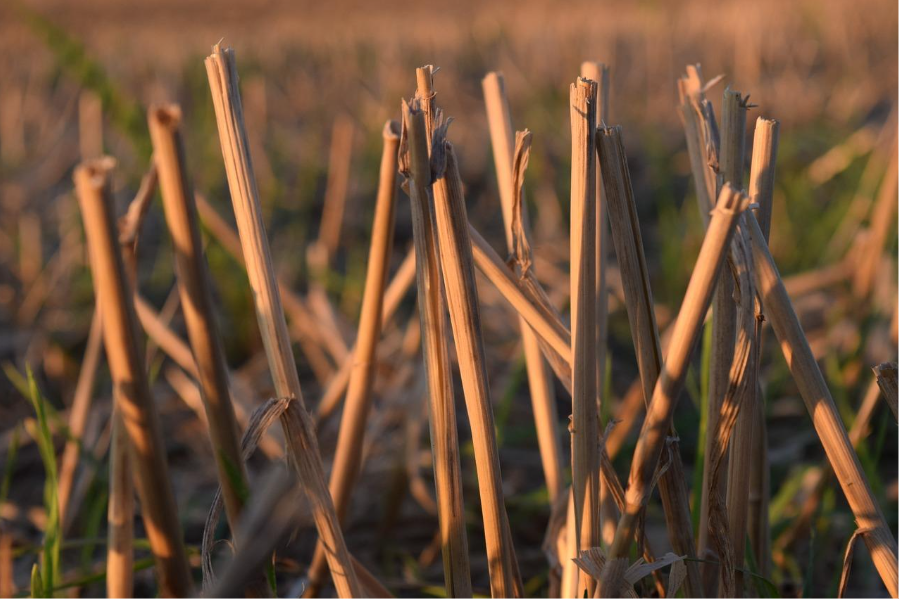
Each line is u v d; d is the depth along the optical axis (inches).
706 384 16.0
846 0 143.5
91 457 20.2
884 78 100.4
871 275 29.6
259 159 68.0
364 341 16.7
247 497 14.1
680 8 159.0
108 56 123.0
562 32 140.7
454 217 13.2
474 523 24.2
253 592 13.7
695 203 46.4
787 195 47.4
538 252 45.1
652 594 15.9
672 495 14.1
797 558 20.4
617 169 13.4
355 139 75.0
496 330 40.5
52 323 41.6
